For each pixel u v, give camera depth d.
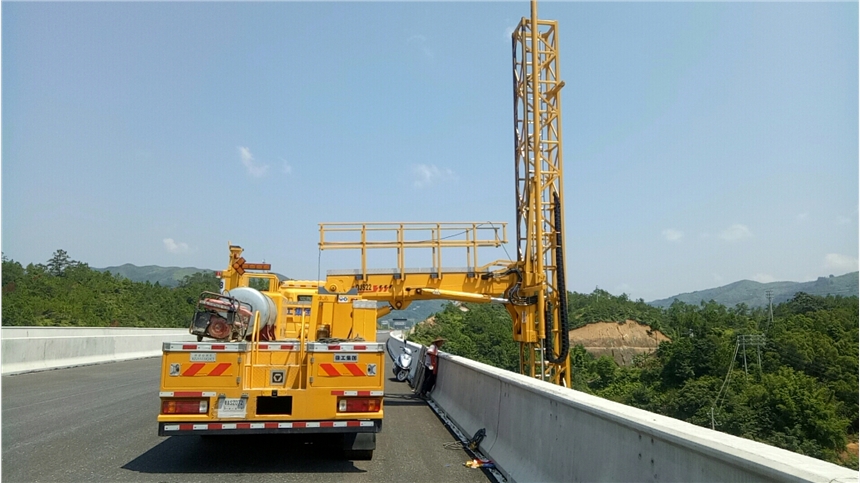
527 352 18.42
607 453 4.62
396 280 16.55
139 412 11.21
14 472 6.77
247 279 10.38
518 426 7.02
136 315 65.69
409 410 12.59
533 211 18.05
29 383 15.84
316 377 7.32
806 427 34.72
